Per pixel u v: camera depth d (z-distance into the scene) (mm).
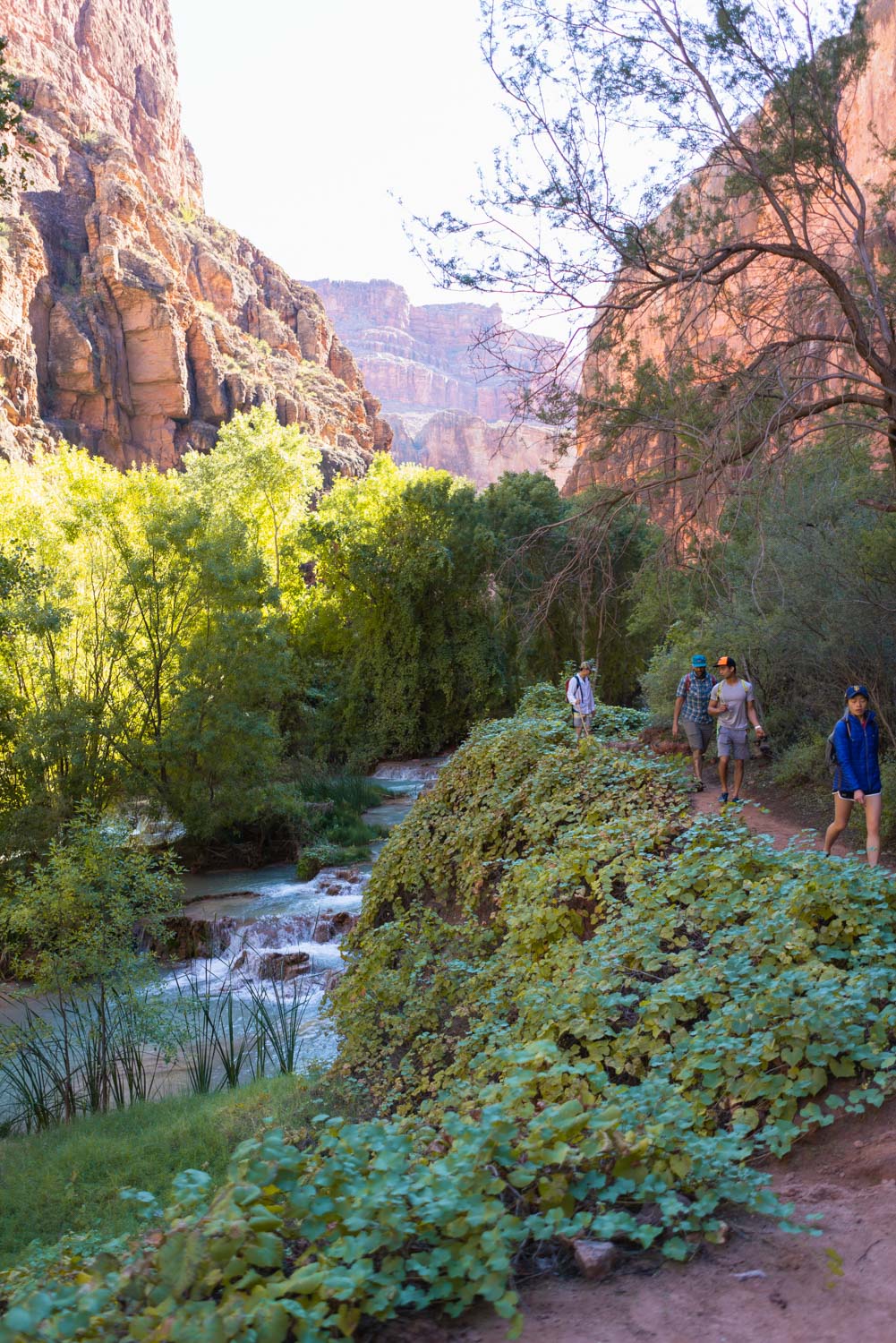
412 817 13797
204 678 25578
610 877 7918
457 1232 2822
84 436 73688
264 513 49094
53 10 117938
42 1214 7629
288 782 31859
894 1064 4371
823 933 5754
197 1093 10617
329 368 129750
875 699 12500
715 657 15555
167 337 78688
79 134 93938
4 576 21516
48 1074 11289
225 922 18781
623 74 9258
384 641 45812
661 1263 3064
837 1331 2658
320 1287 2529
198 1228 2668
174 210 118688
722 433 9820
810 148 9852
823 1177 3852
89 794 23234
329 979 15359
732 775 14086
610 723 19453
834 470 12578
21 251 71438
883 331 9516
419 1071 8211
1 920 14562
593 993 5812
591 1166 3432
